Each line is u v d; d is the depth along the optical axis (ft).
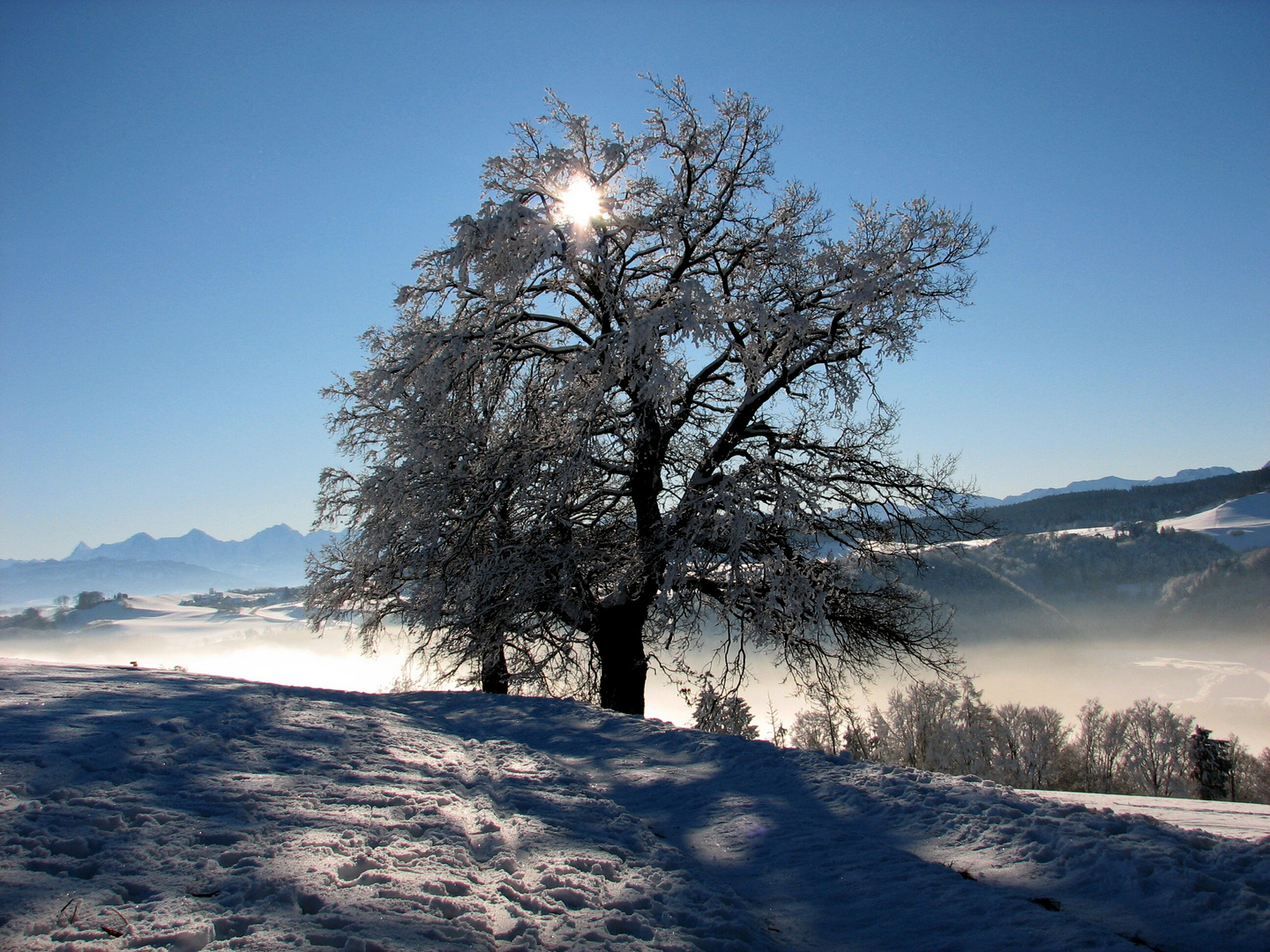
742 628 58.49
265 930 10.17
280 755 20.74
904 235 56.54
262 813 15.30
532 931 11.49
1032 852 17.13
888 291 52.39
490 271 55.67
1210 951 12.38
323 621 67.72
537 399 61.67
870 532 57.57
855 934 13.12
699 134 60.64
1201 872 15.42
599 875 14.30
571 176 56.44
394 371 58.65
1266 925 13.11
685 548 51.57
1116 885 15.25
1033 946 12.36
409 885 12.44
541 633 61.41
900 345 52.31
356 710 30.83
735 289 59.72
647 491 59.41
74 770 16.94
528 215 53.06
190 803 15.46
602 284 58.08
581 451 52.70
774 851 17.39
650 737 30.48
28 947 9.09
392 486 54.95
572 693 66.80
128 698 26.84
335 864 12.88
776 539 52.80
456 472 54.34
